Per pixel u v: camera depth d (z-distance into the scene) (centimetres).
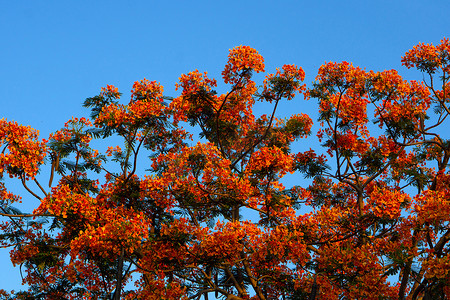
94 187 1622
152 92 1470
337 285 1414
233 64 1449
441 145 1620
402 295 1426
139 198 1532
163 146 1702
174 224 1349
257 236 1466
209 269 1529
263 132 1744
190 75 1516
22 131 1434
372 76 1533
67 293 1570
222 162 1445
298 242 1467
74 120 1436
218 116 1549
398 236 1478
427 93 1580
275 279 1542
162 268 1430
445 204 1283
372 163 1650
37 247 1547
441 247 1319
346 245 1560
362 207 1692
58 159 1539
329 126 1647
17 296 1614
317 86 1587
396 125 1545
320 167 1648
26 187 1473
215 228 1357
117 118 1408
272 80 1516
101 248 1274
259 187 1478
